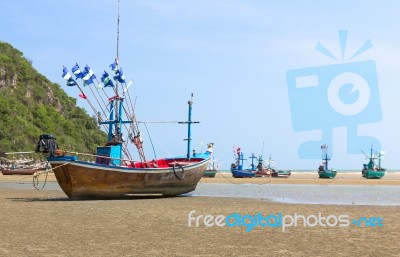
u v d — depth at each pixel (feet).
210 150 143.43
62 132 531.91
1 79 517.55
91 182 103.96
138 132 122.52
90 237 50.37
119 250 43.06
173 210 81.56
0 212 75.15
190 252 42.57
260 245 46.57
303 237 51.90
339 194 148.46
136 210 80.79
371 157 380.58
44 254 40.81
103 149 114.93
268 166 439.63
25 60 588.09
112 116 119.75
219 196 129.70
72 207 85.40
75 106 620.08
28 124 490.90
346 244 47.57
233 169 364.79
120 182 107.65
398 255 42.09
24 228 56.70
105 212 76.84
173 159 138.00
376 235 53.83
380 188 195.21
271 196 134.62
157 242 47.67
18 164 388.16
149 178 112.47
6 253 41.06
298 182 262.88
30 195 125.49
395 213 79.87
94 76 115.75
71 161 100.58
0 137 444.14
